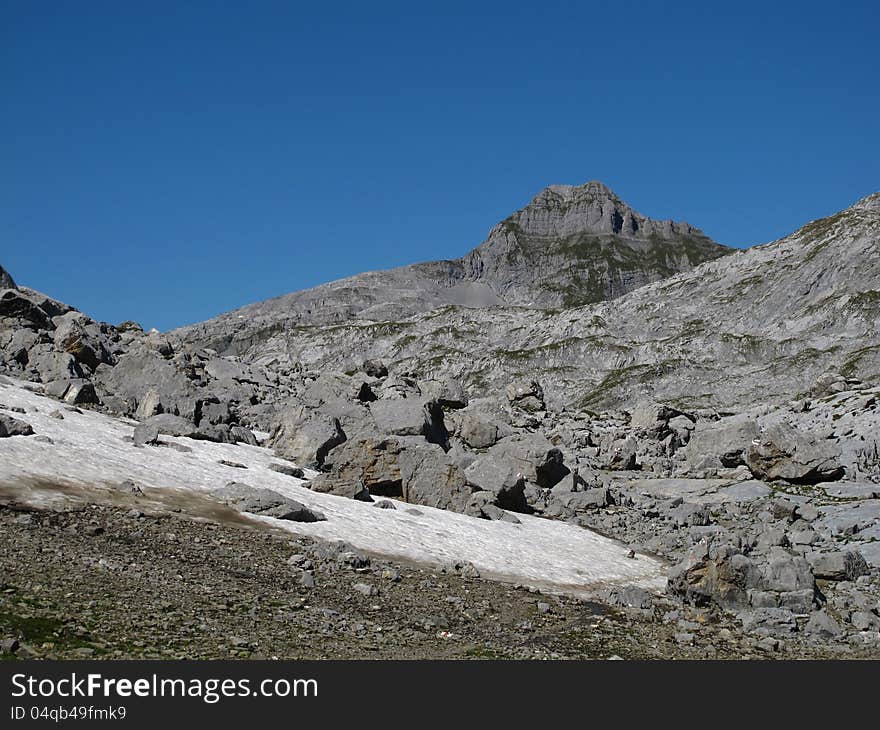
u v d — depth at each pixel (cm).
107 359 6181
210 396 5800
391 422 5697
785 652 2981
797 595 3484
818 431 7275
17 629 1873
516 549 4150
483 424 6359
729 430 7112
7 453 3441
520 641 2731
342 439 5275
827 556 4156
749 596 3531
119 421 4909
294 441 5166
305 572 2905
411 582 3209
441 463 4819
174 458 4269
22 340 5800
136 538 2911
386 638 2472
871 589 3912
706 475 6700
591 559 4284
